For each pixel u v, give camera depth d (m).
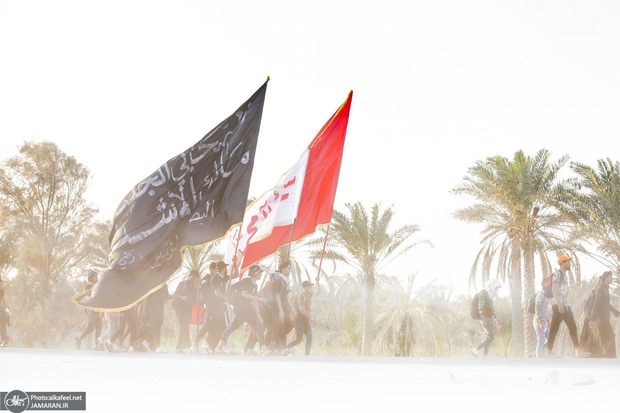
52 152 41.62
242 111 13.05
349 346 33.62
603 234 26.92
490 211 29.25
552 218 29.08
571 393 3.88
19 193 40.72
